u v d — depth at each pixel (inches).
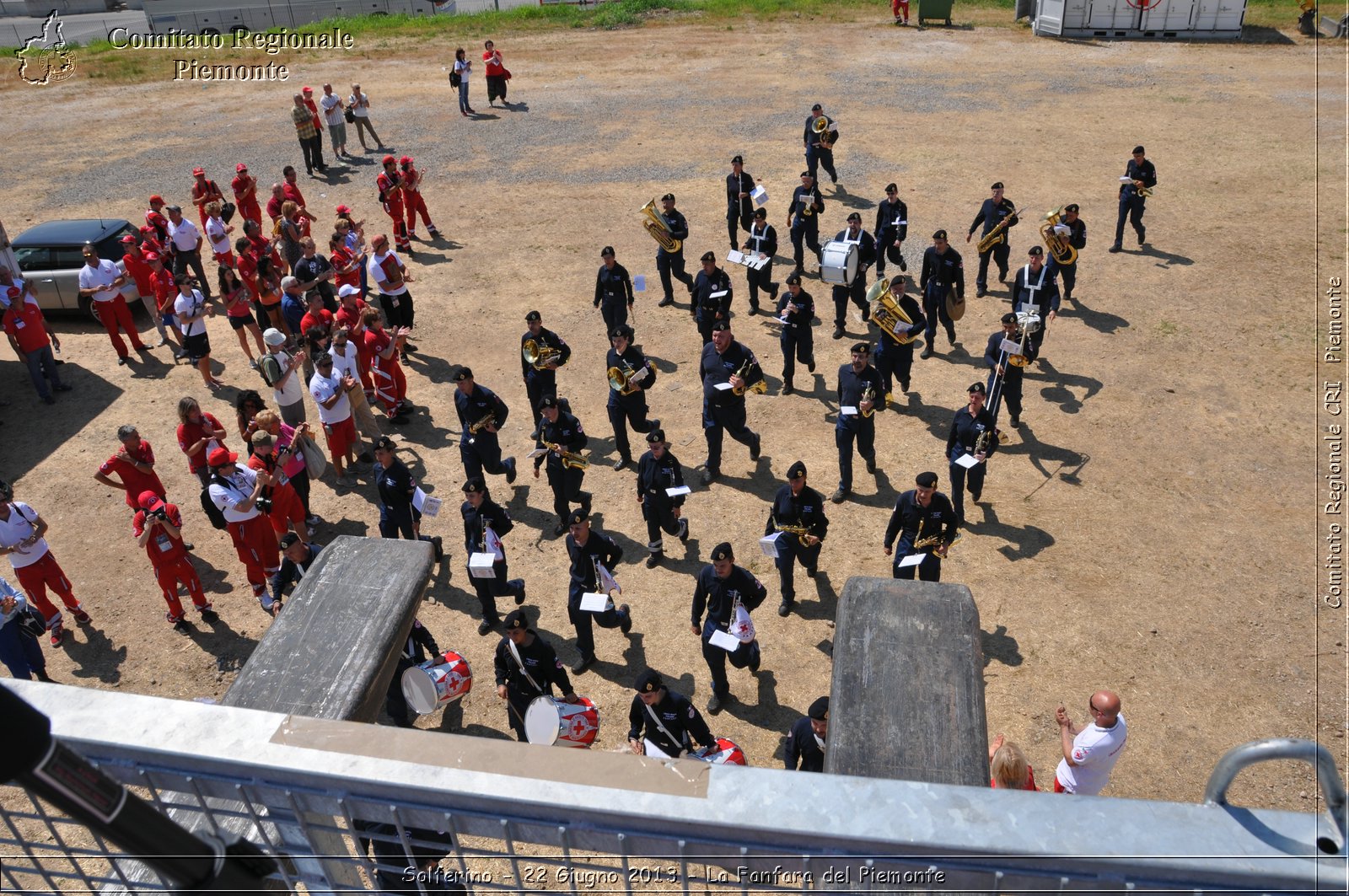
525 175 965.8
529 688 352.5
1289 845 75.0
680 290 746.8
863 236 657.0
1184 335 637.9
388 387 581.0
